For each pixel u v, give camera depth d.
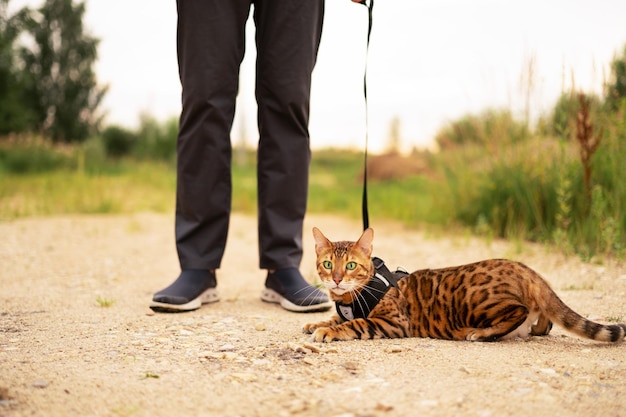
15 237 7.43
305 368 2.72
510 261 3.32
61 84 29.09
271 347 3.10
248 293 4.80
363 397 2.31
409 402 2.25
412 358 2.83
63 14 29.06
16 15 22.50
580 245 6.11
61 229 8.16
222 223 4.15
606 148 6.71
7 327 3.61
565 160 6.99
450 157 9.57
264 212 4.20
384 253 6.72
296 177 4.16
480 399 2.28
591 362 2.74
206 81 3.90
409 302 3.43
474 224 8.03
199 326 3.61
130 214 9.96
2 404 2.32
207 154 4.02
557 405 2.23
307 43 4.01
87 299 4.52
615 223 5.82
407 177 14.97
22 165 17.53
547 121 7.56
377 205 11.26
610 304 4.05
